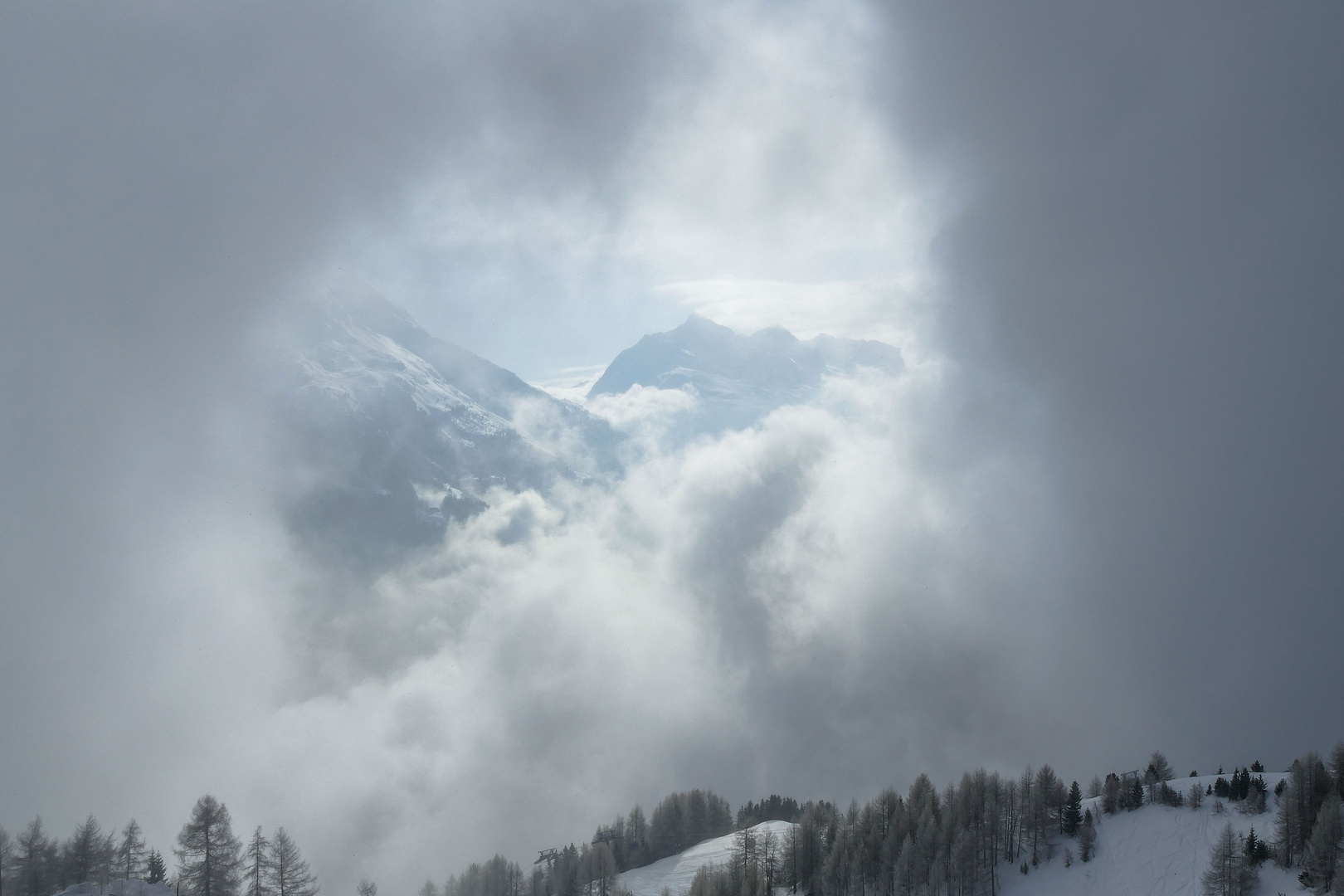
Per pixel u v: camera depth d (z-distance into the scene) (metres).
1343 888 125.56
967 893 157.12
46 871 142.00
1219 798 163.62
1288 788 145.12
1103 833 166.00
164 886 143.25
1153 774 180.88
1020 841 171.25
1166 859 152.25
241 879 147.38
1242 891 137.62
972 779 179.00
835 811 198.38
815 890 173.75
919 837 165.12
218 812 148.00
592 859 193.62
